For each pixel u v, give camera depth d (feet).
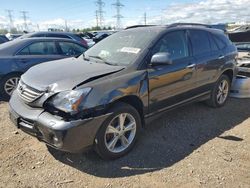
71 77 10.89
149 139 13.21
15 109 11.19
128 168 10.79
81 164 11.03
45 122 9.89
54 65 13.14
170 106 13.75
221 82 17.52
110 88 10.71
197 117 16.11
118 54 13.14
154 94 12.53
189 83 14.51
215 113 16.85
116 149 11.42
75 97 9.87
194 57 14.84
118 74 11.40
